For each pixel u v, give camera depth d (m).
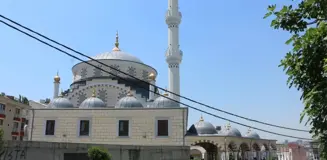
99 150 25.48
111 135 41.72
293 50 8.23
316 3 7.84
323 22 7.65
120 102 44.59
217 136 50.84
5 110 64.69
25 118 71.50
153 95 54.19
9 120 65.88
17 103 68.44
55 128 42.28
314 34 7.72
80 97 50.50
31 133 42.19
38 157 23.34
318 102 7.43
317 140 8.20
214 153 58.25
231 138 52.53
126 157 29.80
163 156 33.44
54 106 44.81
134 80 54.22
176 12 58.97
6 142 21.69
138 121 41.97
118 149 29.17
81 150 26.28
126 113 42.34
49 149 24.11
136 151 30.94
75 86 53.88
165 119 41.78
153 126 41.59
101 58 56.75
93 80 50.78
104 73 54.22
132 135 41.56
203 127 52.81
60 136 41.97
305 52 7.91
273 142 69.44
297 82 8.30
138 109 42.28
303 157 84.69
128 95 45.84
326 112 7.45
